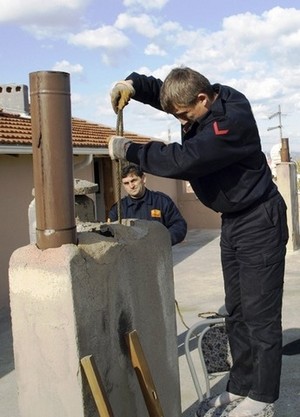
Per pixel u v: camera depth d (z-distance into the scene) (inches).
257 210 97.8
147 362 95.9
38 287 76.0
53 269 74.2
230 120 87.6
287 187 405.4
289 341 199.6
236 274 105.7
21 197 334.3
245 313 102.3
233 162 91.7
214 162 88.6
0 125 376.2
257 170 95.9
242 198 96.0
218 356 134.3
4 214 316.8
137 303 93.6
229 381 112.7
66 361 75.0
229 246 104.2
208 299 278.2
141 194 166.2
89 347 76.6
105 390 80.6
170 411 108.4
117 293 86.1
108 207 498.6
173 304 110.6
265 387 100.9
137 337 88.2
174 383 111.0
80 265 75.7
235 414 101.4
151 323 99.7
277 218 98.9
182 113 94.3
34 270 76.2
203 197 100.3
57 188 76.7
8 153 304.5
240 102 91.0
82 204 107.7
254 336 101.4
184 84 91.0
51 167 76.3
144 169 92.1
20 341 80.0
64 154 77.0
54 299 74.8
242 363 109.3
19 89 509.4
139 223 103.0
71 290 73.2
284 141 434.6
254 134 91.7
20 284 78.2
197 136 88.7
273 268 99.0
